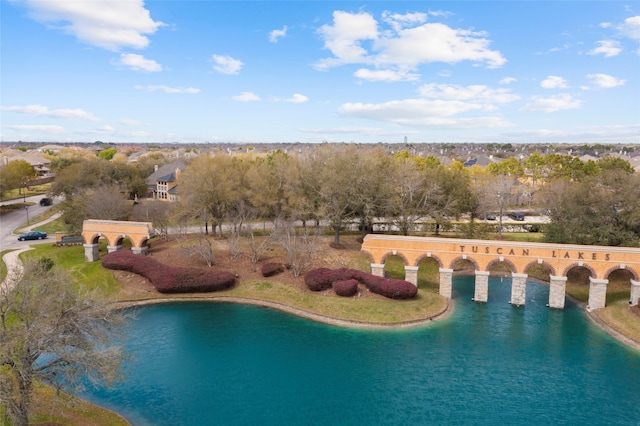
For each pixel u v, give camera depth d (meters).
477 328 50.16
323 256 67.62
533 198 120.81
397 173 77.00
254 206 77.56
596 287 54.03
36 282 29.25
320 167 76.38
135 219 83.56
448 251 58.25
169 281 59.22
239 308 56.41
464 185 79.62
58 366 28.88
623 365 41.75
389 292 54.97
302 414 34.03
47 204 117.12
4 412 27.00
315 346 45.78
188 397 36.19
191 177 75.38
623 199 63.00
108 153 198.00
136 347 45.31
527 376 39.84
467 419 33.50
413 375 40.03
